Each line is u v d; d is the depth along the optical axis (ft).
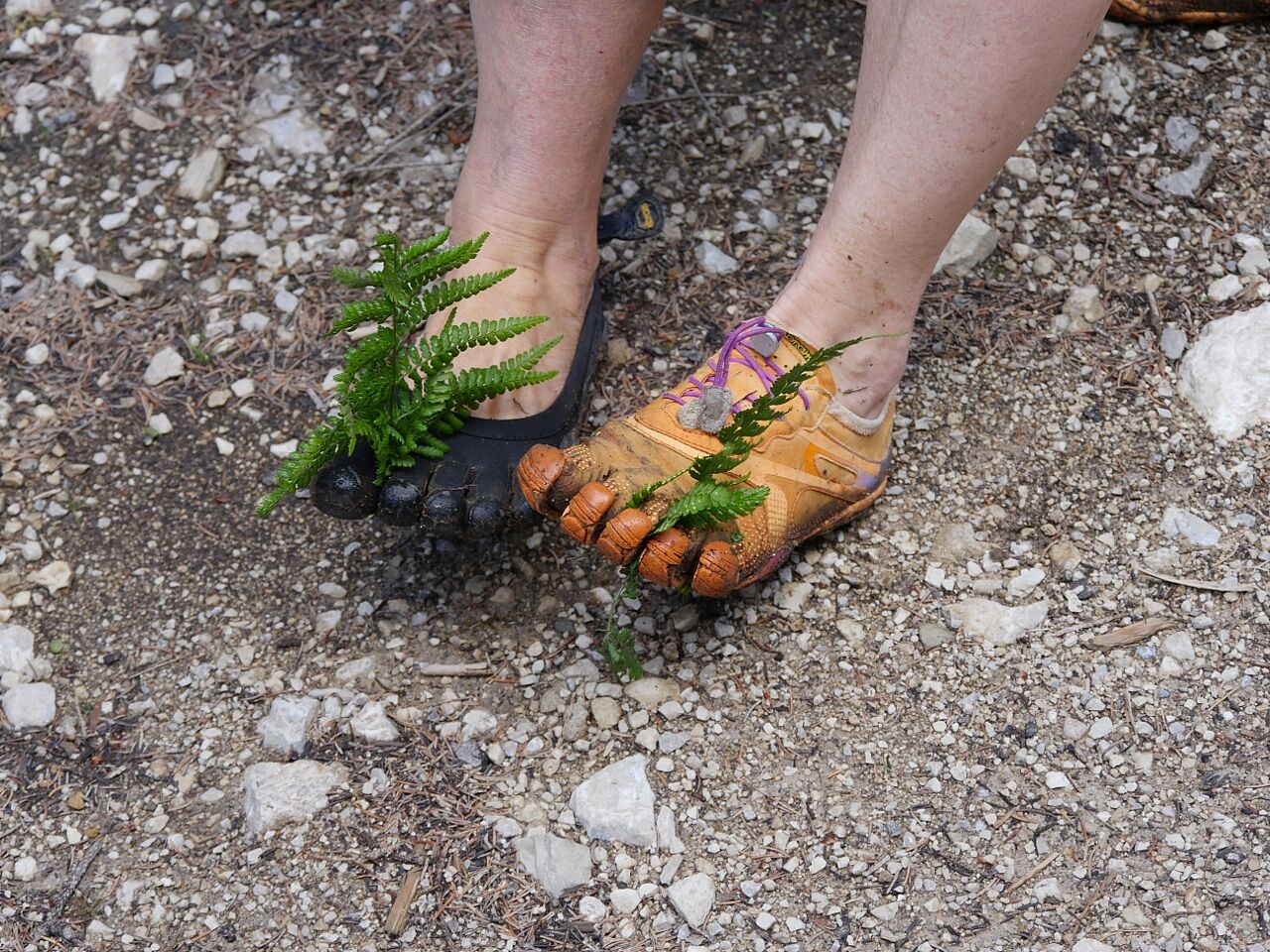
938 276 6.36
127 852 4.85
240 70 7.34
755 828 4.80
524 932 4.59
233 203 6.84
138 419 6.12
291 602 5.50
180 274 6.62
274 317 6.44
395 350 4.77
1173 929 4.45
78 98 7.29
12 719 5.21
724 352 4.90
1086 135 6.79
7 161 7.08
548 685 5.19
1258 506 5.51
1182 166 6.64
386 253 4.62
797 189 6.70
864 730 5.02
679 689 5.15
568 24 4.79
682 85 7.13
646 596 5.41
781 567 5.45
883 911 4.57
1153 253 6.37
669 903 4.64
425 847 4.81
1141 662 5.13
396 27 7.49
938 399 5.93
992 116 4.12
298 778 4.94
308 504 5.80
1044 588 5.35
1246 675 5.06
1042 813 4.77
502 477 4.88
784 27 7.39
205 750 5.11
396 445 4.83
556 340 4.90
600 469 4.64
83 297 6.56
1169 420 5.82
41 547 5.73
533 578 5.49
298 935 4.62
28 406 6.20
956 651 5.21
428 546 5.62
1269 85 6.91
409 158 6.94
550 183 5.22
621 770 4.90
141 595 5.57
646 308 6.29
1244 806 4.72
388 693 5.20
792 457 4.88
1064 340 6.12
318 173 6.92
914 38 4.03
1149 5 7.05
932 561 5.45
